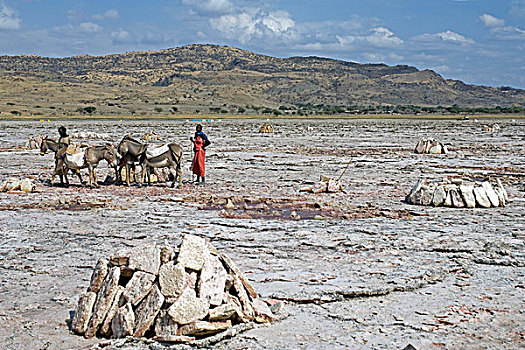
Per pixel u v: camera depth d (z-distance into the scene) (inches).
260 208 639.8
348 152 1457.9
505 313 308.7
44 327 290.4
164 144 816.9
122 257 295.9
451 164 1138.7
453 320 298.4
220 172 1004.6
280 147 1637.6
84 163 800.3
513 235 497.4
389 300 330.6
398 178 917.2
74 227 529.3
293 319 300.8
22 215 590.9
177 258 284.0
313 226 533.6
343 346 266.2
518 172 1000.9
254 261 410.3
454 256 427.8
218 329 274.8
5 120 5039.4
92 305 286.8
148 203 670.5
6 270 389.4
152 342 268.4
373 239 478.3
